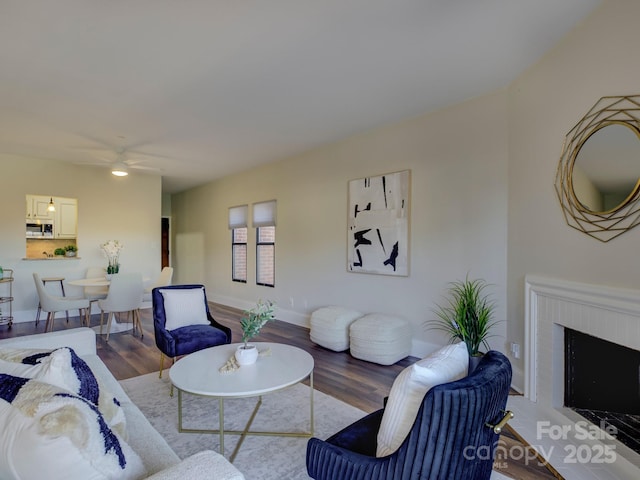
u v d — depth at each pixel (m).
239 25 2.18
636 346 1.83
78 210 5.95
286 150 5.09
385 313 4.09
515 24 2.20
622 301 1.88
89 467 0.86
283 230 5.64
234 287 6.88
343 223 4.62
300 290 5.32
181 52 2.49
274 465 1.99
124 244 6.41
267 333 4.85
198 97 3.25
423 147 3.71
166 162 5.79
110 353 3.95
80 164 5.88
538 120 2.64
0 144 4.71
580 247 2.22
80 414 0.91
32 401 0.94
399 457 1.13
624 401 2.06
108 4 1.98
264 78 2.89
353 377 3.28
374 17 2.11
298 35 2.29
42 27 2.19
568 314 2.33
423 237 3.71
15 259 5.36
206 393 1.90
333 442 1.46
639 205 1.81
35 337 2.24
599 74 2.05
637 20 1.81
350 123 3.97
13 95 3.18
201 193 7.96
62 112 3.59
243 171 6.52
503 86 3.07
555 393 2.49
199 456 0.98
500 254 3.13
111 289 4.43
